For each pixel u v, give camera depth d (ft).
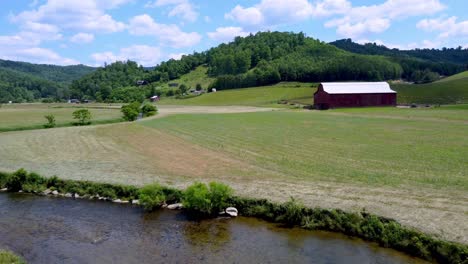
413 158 99.86
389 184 75.51
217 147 129.08
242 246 55.11
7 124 236.43
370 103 352.28
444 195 67.31
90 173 94.73
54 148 134.92
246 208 68.54
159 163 105.19
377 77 641.40
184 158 111.55
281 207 65.62
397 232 54.03
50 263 51.34
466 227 53.47
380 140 133.90
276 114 282.77
